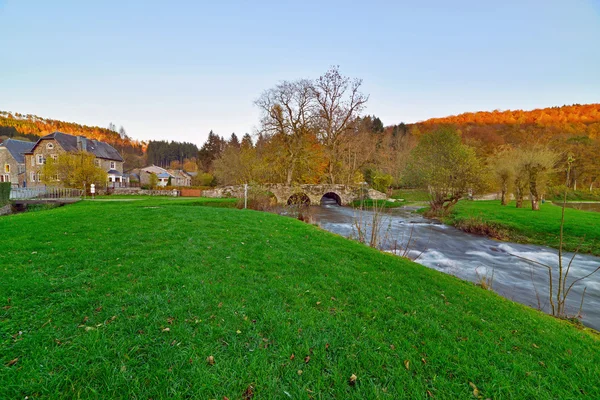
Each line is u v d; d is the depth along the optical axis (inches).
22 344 111.2
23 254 222.8
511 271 409.1
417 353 127.7
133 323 130.6
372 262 273.3
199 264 217.2
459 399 102.7
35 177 1739.7
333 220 900.0
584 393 112.7
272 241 314.0
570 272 406.3
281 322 142.6
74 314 136.3
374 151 1782.7
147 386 96.7
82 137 1708.9
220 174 1774.1
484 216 755.4
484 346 139.2
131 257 225.6
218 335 127.2
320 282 204.2
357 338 136.3
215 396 95.4
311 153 1494.8
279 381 104.3
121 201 837.8
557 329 175.6
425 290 214.2
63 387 93.7
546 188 997.2
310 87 1438.2
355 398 99.7
